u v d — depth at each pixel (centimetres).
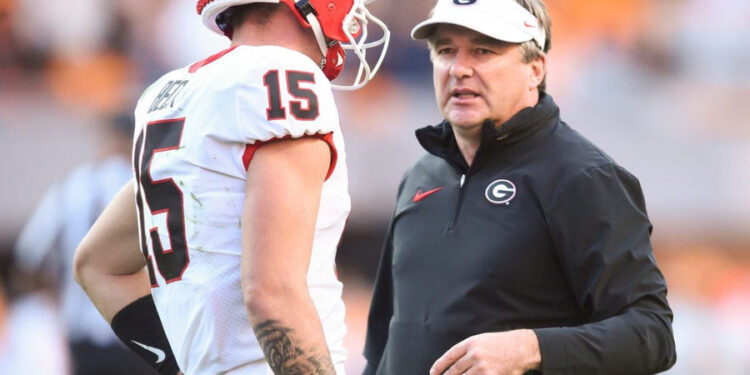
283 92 656
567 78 2802
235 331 674
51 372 1806
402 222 973
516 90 920
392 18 2656
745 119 2770
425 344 897
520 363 796
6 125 2397
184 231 680
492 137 903
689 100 2792
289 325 630
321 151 664
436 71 934
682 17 2897
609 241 845
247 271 635
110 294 796
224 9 714
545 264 873
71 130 2422
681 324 2478
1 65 2522
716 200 2678
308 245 648
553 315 877
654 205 2677
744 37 2858
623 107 2775
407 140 2570
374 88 2617
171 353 801
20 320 1905
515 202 886
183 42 2633
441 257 912
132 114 1541
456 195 929
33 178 2372
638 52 2866
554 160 888
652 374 861
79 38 2591
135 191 728
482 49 910
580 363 807
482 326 871
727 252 2664
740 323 2506
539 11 938
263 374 674
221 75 674
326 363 644
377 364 1014
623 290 838
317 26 711
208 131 665
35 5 2578
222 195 666
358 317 2447
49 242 1538
